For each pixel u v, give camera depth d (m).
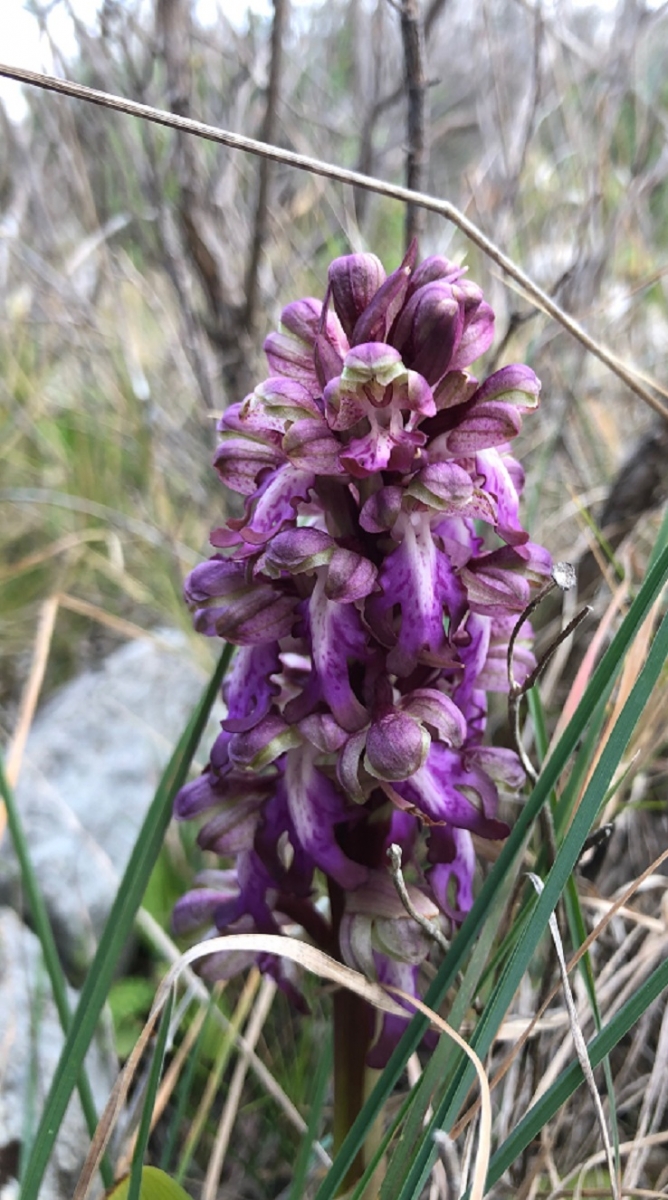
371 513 0.10
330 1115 0.17
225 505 0.24
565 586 0.10
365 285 0.11
